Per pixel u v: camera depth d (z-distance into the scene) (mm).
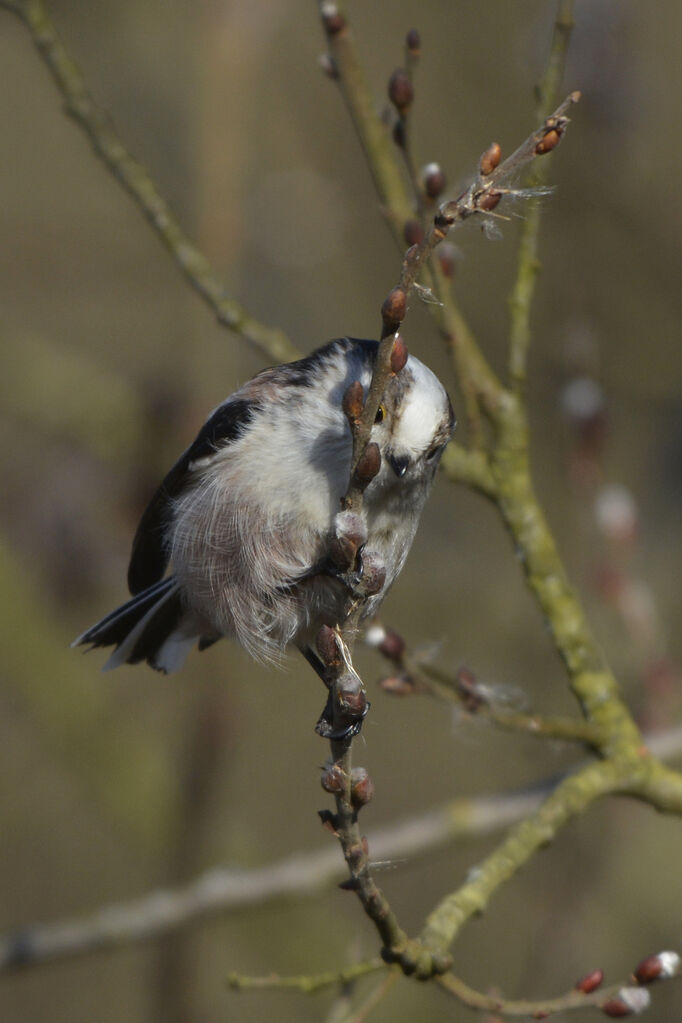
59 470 11305
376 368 4258
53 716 11070
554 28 6438
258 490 6113
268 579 6141
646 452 12906
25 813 12633
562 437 11836
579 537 10641
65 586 11250
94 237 13164
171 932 8492
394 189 6910
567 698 11109
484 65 12891
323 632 4453
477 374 6754
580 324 9875
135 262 13180
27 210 13344
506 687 6320
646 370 12750
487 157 4113
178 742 11000
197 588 6590
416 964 5004
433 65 12984
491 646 11680
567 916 9992
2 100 14367
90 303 13461
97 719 11180
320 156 13328
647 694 8633
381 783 13562
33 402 11453
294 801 13258
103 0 12328
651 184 12844
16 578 11273
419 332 12734
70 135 14117
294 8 12523
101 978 12797
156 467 11156
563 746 6441
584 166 11875
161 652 7344
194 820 10539
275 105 13664
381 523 6156
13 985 12617
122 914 8500
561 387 12031
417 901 12672
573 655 6430
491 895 5570
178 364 11602
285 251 13227
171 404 11266
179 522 6559
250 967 11477
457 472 6699
